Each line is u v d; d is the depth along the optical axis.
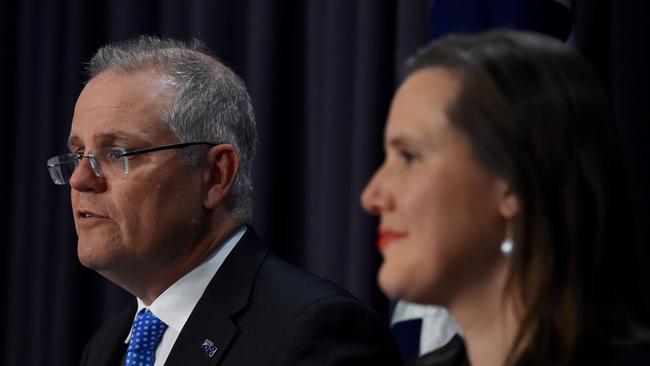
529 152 1.94
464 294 2.02
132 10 6.54
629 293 2.01
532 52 2.01
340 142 5.63
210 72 4.16
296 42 6.00
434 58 2.06
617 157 2.02
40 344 6.80
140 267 3.90
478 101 1.96
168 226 3.88
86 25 6.74
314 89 5.86
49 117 6.81
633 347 1.94
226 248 4.04
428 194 1.96
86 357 4.53
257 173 5.85
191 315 3.84
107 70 4.06
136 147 3.88
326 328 3.74
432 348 4.83
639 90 4.61
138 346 3.89
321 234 5.67
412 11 5.38
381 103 5.50
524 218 1.94
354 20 5.65
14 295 6.95
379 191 2.02
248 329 3.77
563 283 1.94
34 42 6.92
